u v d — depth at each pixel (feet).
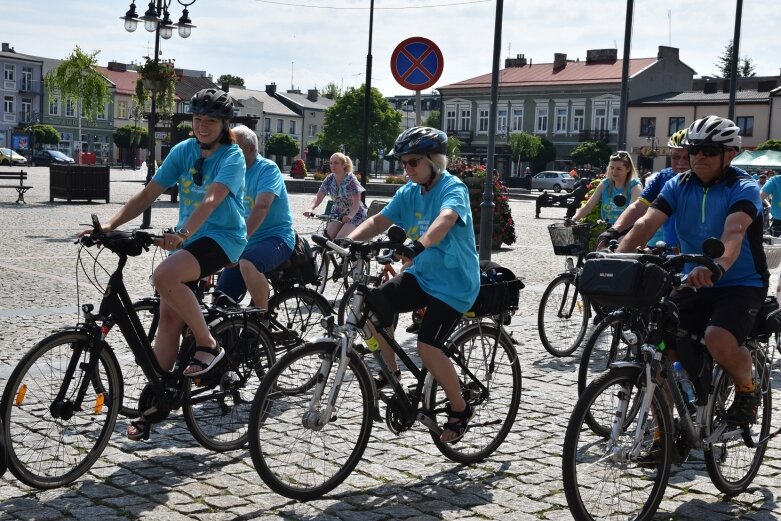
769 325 14.34
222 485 14.40
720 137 13.61
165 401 15.14
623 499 12.87
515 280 16.14
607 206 27.32
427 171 14.92
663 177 16.66
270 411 13.48
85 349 14.25
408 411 14.84
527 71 260.83
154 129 72.43
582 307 25.95
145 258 43.68
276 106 349.20
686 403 13.88
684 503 14.37
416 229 15.29
